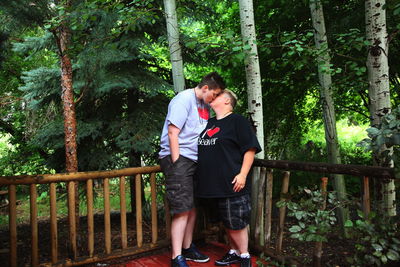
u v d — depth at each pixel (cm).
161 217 596
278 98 643
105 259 277
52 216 259
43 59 820
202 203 271
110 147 613
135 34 538
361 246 206
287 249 376
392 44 486
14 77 820
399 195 305
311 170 238
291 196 249
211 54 562
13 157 832
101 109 596
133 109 590
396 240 196
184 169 248
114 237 494
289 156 734
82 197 624
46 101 601
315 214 229
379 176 199
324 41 403
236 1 616
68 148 354
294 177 671
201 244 318
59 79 559
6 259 379
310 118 716
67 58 355
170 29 334
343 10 539
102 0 320
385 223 203
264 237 284
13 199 242
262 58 588
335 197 230
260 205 293
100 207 830
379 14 296
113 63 559
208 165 245
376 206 222
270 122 673
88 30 506
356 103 679
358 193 651
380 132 196
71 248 267
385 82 298
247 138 238
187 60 575
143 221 575
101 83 519
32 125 704
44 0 387
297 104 676
